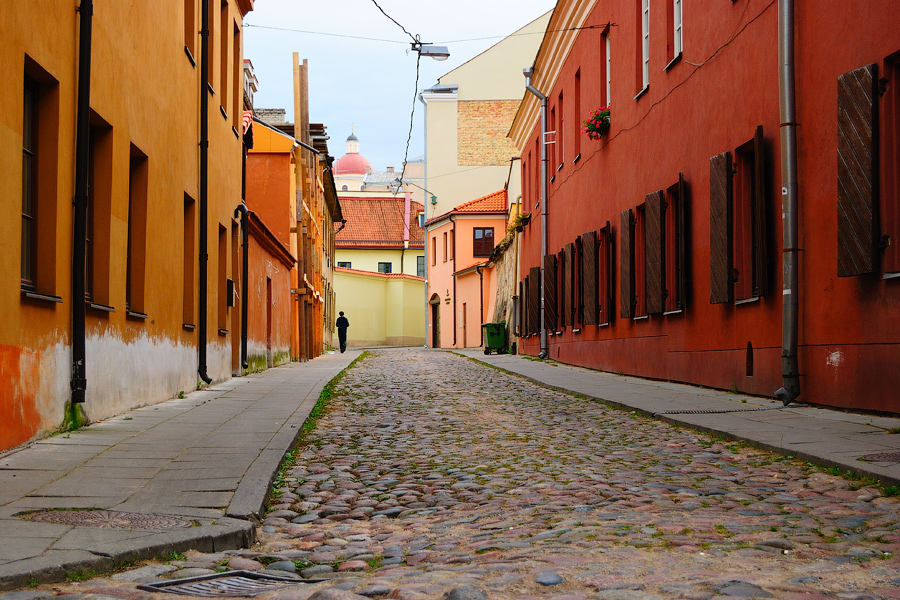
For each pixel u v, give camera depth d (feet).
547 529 17.17
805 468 23.22
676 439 30.12
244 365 63.77
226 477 22.12
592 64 71.00
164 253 41.27
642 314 57.41
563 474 23.85
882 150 29.78
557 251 87.61
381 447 29.73
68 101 28.40
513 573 13.48
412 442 30.83
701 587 12.35
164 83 40.88
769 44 37.52
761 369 39.11
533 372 67.31
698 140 46.57
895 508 18.24
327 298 169.58
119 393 34.58
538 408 42.06
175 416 34.94
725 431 29.22
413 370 75.92
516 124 112.98
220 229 57.31
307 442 30.55
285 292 90.02
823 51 33.22
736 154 41.50
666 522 17.31
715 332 44.62
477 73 175.11
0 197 23.39
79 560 14.12
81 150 29.12
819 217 33.76
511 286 121.49
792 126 35.12
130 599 12.80
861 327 31.19
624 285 59.98
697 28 46.47
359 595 12.64
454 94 175.01
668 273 52.39
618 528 16.81
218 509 18.70
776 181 37.22
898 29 28.76
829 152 32.91
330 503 21.04
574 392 48.26
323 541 17.37
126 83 34.60
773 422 31.01
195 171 47.93
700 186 46.37
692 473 23.66
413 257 244.22
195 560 15.47
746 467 24.20
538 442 30.45
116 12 33.19
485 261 159.63
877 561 13.98
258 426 32.40
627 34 60.44
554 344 88.63
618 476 23.35
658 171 53.57
